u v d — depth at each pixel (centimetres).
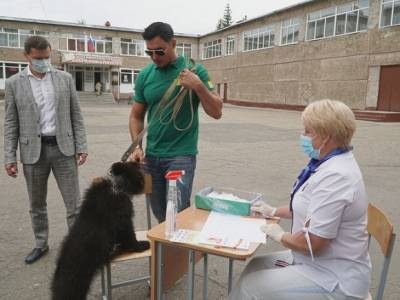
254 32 3284
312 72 2664
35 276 358
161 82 329
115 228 279
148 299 328
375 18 2183
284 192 634
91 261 268
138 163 314
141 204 554
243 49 3456
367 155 957
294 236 220
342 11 2389
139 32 4044
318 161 228
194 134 342
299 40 2756
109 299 299
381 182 696
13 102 364
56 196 586
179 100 322
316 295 216
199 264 390
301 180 232
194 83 300
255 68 3300
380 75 2192
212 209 285
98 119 1848
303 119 227
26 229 462
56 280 276
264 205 280
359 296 216
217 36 3894
